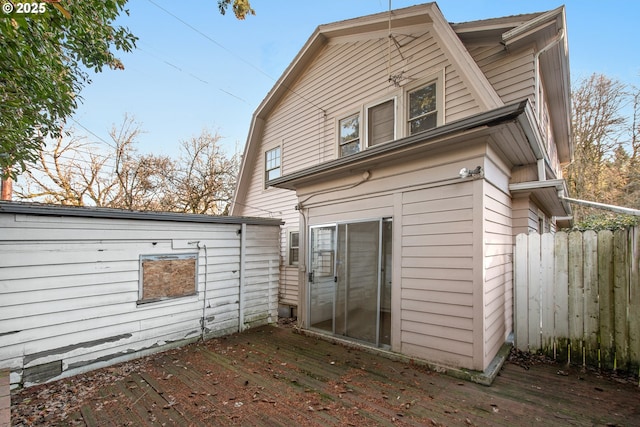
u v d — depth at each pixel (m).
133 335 4.26
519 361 3.80
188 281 4.95
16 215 3.40
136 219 4.38
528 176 4.67
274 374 3.60
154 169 13.22
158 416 2.71
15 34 2.44
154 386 3.33
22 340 3.37
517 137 3.55
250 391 3.16
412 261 3.97
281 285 8.16
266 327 5.92
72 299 3.76
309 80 8.16
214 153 14.89
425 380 3.35
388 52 6.38
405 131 5.96
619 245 3.49
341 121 7.36
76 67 4.11
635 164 13.49
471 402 2.85
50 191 11.02
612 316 3.52
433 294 3.74
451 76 5.36
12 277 3.35
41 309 3.52
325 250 5.24
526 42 4.89
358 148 6.86
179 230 4.88
